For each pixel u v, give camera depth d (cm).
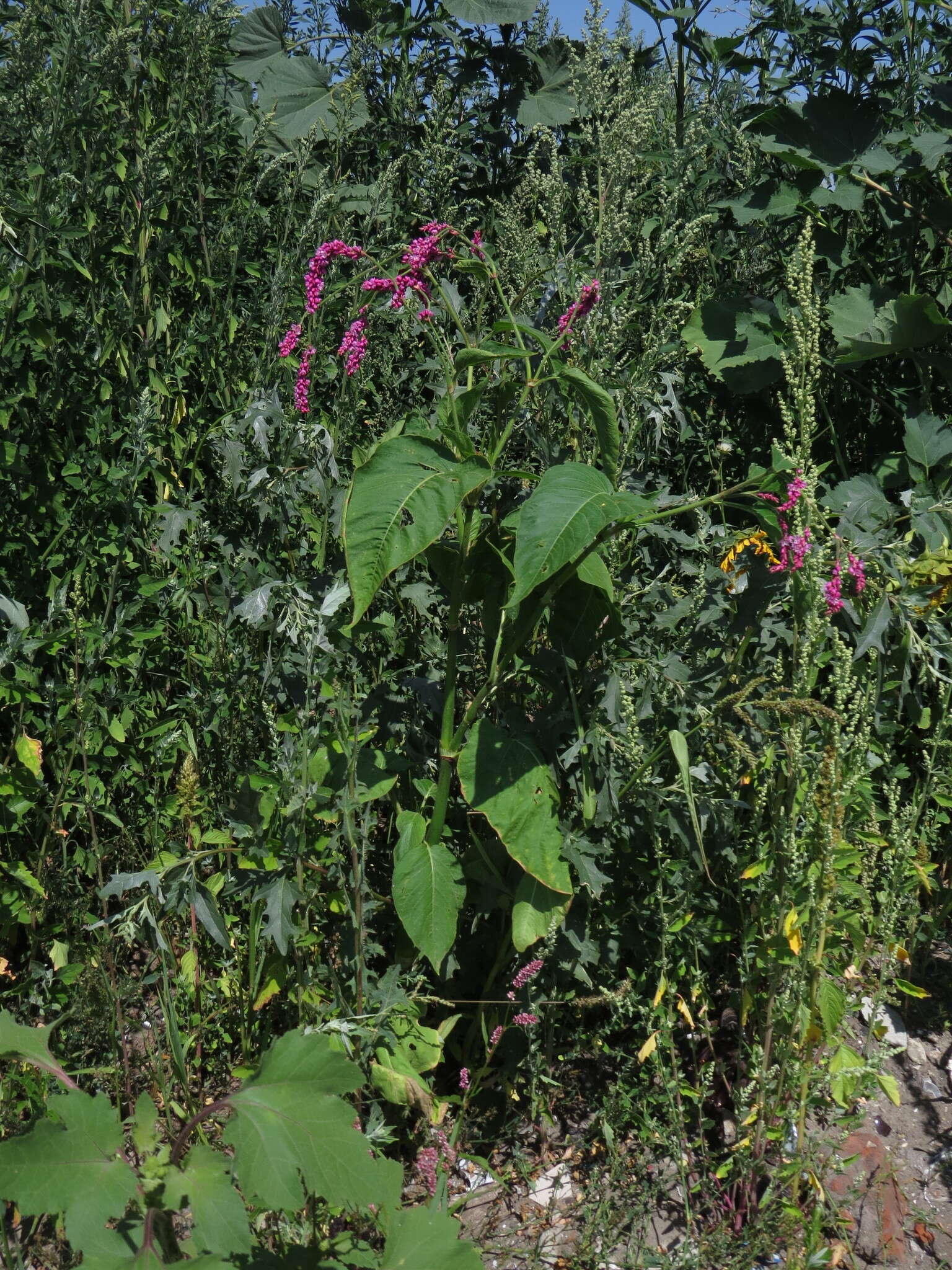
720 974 282
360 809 237
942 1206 242
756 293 385
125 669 300
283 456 251
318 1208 204
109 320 330
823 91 391
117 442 323
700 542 271
